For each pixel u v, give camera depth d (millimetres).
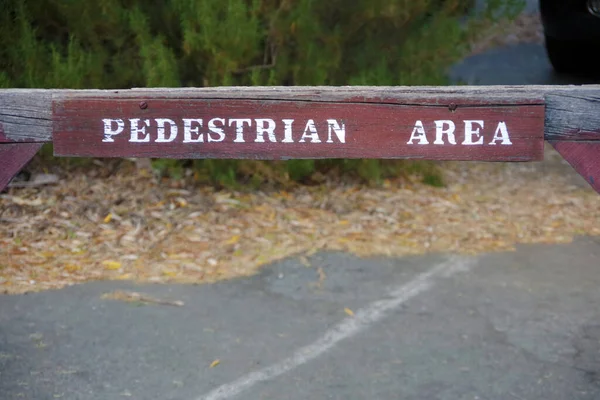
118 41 7672
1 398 4586
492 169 9406
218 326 5570
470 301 6059
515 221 7840
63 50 7988
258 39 7555
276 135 3215
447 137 3166
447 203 8211
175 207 7645
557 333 5555
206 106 3209
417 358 5176
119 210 7473
